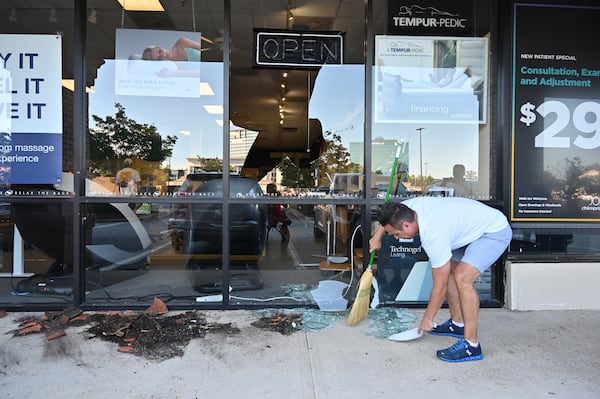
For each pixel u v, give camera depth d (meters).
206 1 4.58
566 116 3.90
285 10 4.74
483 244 2.79
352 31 4.73
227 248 3.84
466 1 4.10
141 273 4.47
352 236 4.18
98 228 4.17
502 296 3.91
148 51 4.28
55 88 3.80
